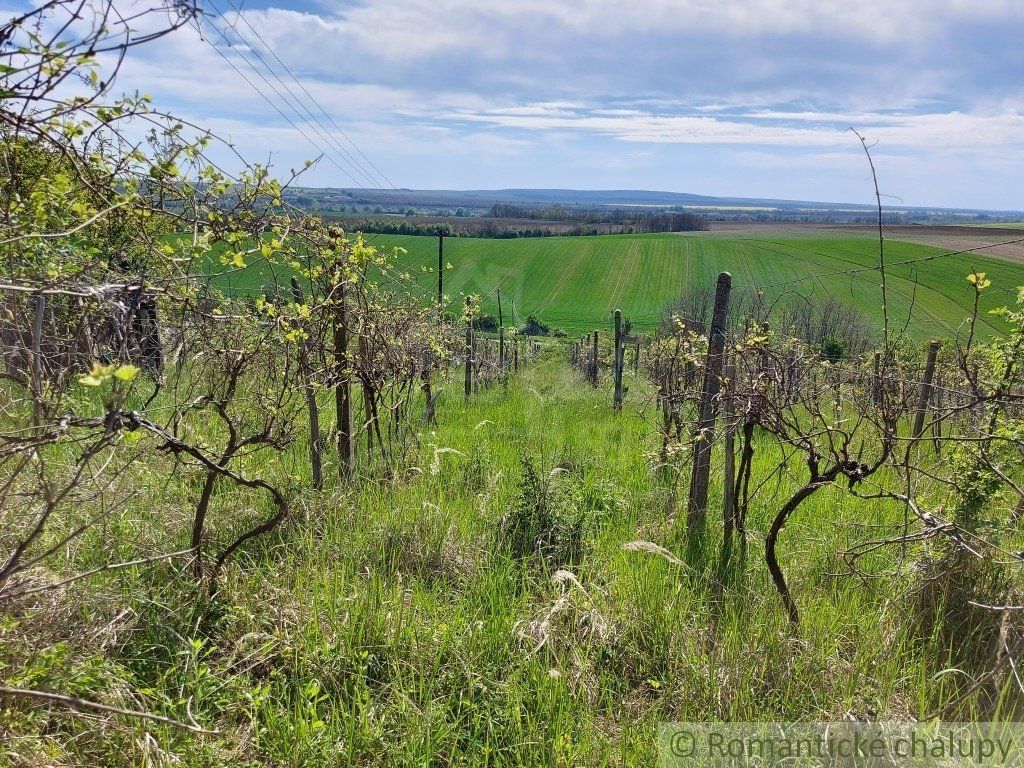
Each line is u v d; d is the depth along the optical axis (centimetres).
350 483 586
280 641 370
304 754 302
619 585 452
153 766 280
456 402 1191
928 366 736
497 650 383
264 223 383
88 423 241
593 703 358
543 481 559
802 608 427
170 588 390
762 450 818
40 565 358
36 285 260
